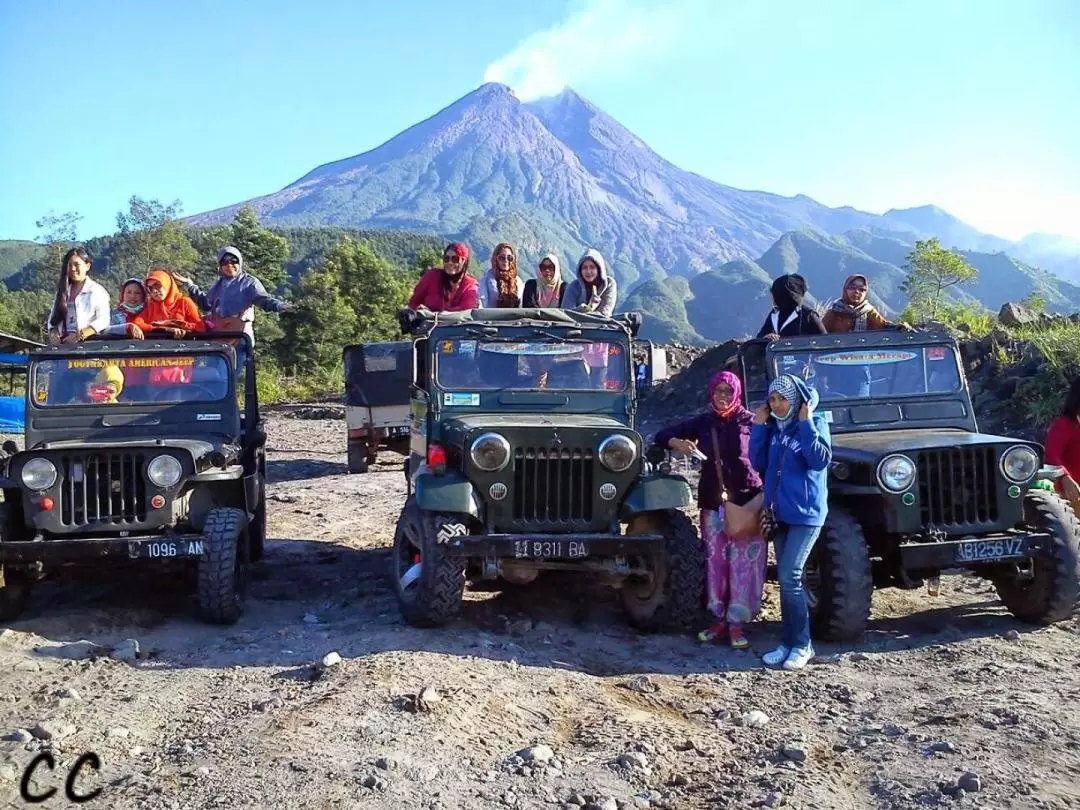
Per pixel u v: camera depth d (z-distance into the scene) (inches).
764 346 333.4
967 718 205.2
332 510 522.9
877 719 210.7
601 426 275.9
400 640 258.1
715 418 275.3
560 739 200.1
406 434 687.1
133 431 316.8
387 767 177.5
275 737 191.0
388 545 421.1
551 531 272.7
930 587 276.8
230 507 295.1
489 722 203.5
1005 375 616.7
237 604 283.3
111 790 171.8
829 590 264.4
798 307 344.5
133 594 322.7
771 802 169.3
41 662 245.9
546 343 310.7
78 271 360.2
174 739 197.3
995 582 290.7
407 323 312.2
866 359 325.7
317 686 221.9
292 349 2400.3
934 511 269.7
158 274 368.2
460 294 374.0
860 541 264.8
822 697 226.7
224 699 218.8
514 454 270.8
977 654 254.5
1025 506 276.7
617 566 273.1
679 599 269.7
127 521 276.8
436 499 262.1
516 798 169.9
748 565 270.2
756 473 268.4
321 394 1852.9
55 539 273.7
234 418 326.0
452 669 231.9
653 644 272.1
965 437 285.9
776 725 209.6
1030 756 185.3
